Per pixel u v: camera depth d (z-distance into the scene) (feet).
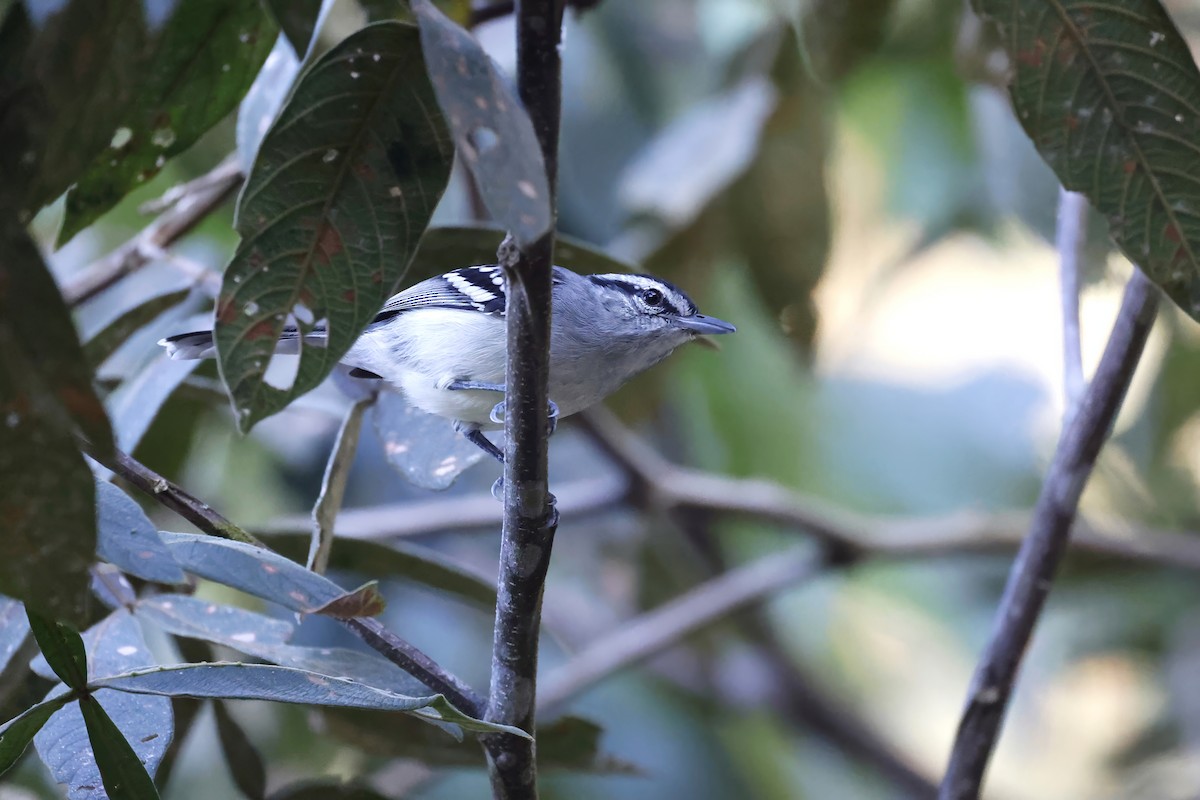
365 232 15.43
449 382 28.02
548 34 13.32
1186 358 42.06
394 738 25.32
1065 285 25.75
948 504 48.73
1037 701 49.16
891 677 52.80
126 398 25.00
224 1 16.12
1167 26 16.99
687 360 44.52
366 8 17.72
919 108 43.80
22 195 13.99
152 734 18.26
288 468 41.45
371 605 16.94
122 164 17.75
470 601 25.89
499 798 17.95
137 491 30.19
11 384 12.54
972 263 54.70
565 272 32.58
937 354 53.52
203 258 39.65
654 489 41.27
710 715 45.01
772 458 45.78
